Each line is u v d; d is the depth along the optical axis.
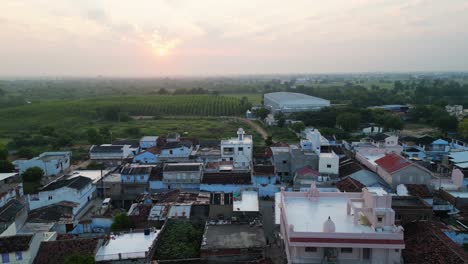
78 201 64.06
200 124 168.88
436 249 41.97
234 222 51.75
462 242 48.75
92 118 188.00
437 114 153.12
